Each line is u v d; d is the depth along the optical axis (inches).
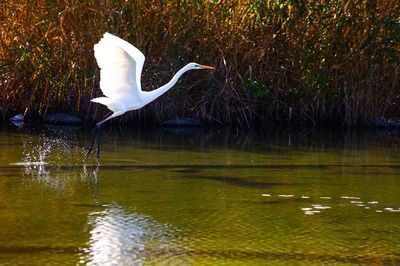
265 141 714.2
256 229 410.0
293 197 481.7
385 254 371.9
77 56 753.0
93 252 365.7
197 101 803.4
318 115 817.5
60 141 674.2
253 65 789.9
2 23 757.3
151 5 753.0
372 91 811.4
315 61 789.9
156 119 797.2
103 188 493.4
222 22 770.2
